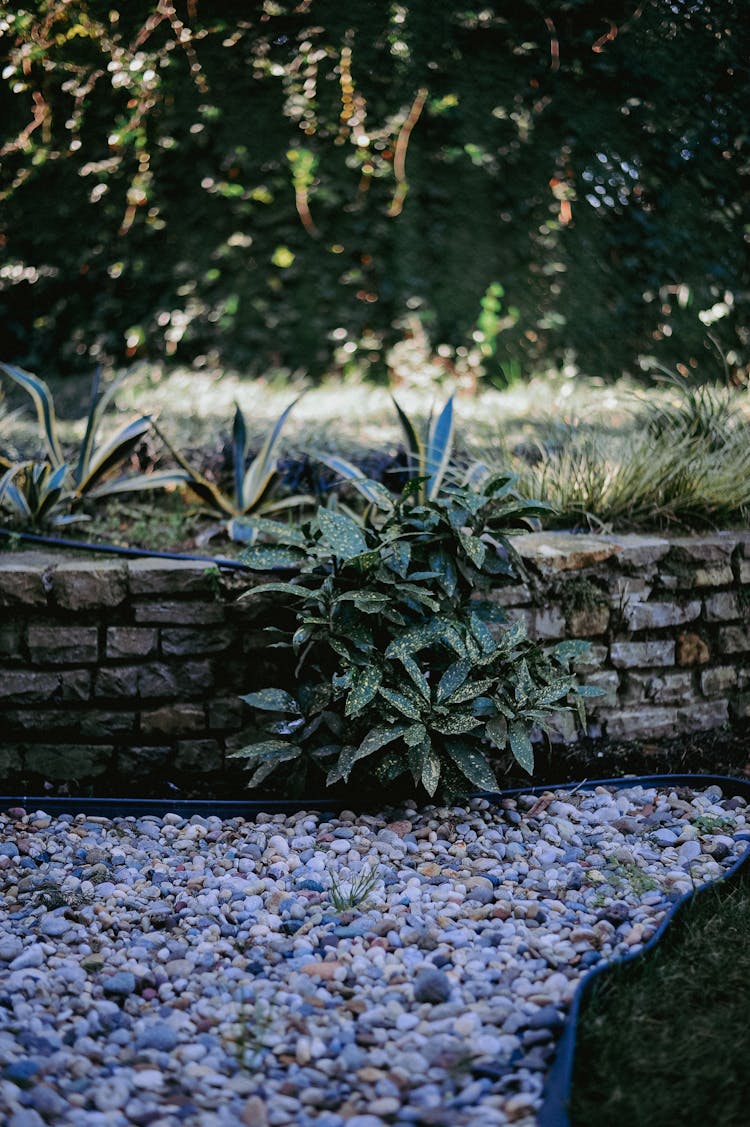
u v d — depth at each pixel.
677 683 3.02
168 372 5.01
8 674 2.71
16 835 2.56
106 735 2.75
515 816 2.67
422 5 4.86
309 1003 1.90
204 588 2.72
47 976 1.97
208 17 4.82
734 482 3.30
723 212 4.90
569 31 4.87
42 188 4.88
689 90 4.85
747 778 2.92
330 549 2.63
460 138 5.01
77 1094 1.65
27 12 4.60
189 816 2.70
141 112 4.79
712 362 4.96
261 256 5.11
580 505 3.24
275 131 5.00
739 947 2.04
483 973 1.98
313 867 2.39
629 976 1.96
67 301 4.99
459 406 4.45
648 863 2.42
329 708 2.68
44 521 3.24
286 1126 1.59
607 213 4.95
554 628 2.88
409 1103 1.64
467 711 2.59
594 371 5.00
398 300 5.15
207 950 2.08
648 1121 1.58
